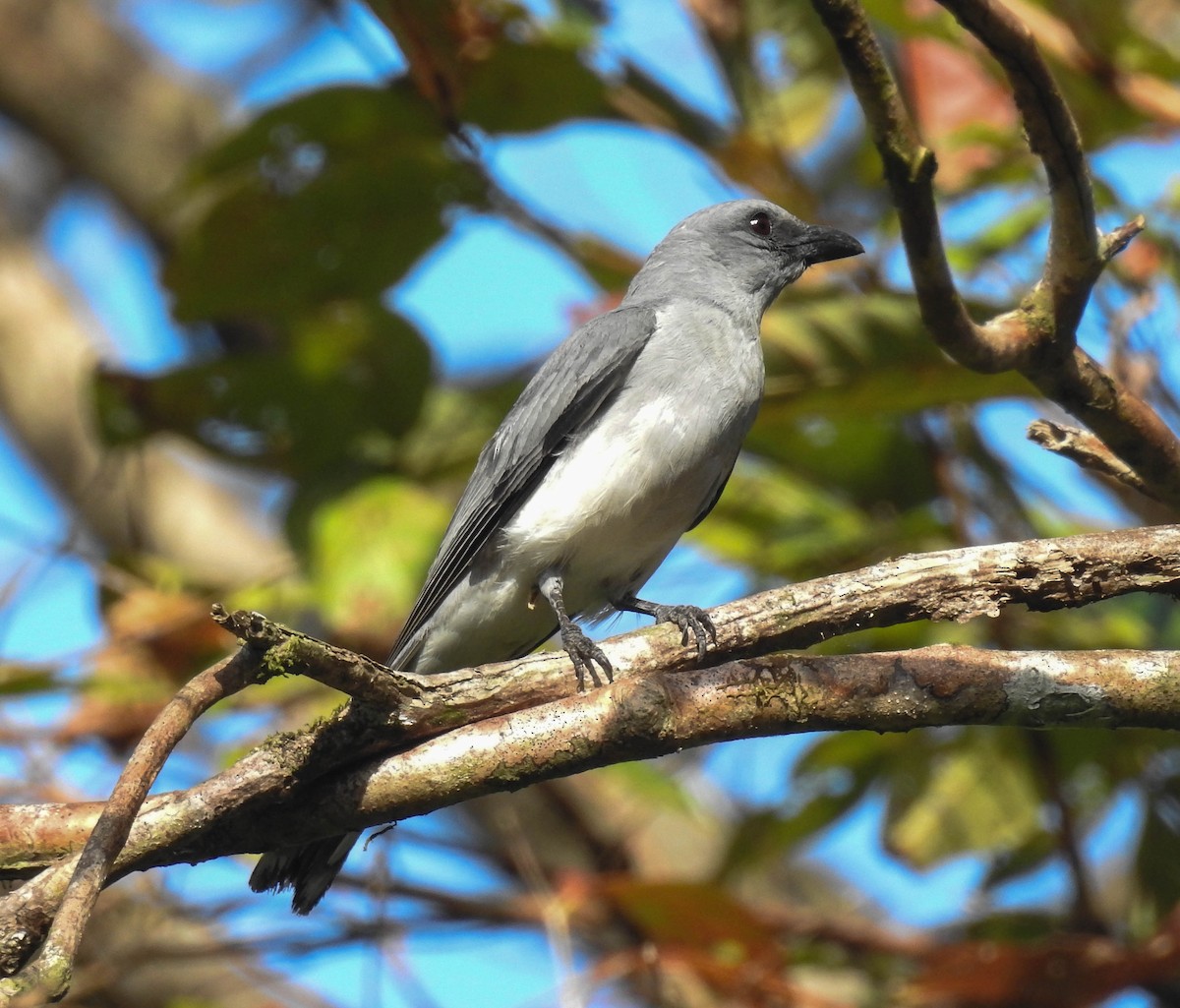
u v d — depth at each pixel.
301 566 11.30
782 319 10.33
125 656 10.96
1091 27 10.23
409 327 11.65
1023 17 10.41
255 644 6.41
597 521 9.95
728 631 7.43
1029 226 10.89
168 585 11.38
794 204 11.98
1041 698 7.02
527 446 10.30
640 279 11.62
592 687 7.31
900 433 11.60
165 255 16.59
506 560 10.13
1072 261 7.31
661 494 10.02
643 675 7.12
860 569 7.45
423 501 11.23
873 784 11.39
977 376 10.23
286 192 11.07
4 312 16.64
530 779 7.07
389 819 7.12
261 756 7.03
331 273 11.58
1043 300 7.52
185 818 6.93
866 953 10.12
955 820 11.18
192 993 11.84
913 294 10.82
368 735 7.02
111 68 17.25
